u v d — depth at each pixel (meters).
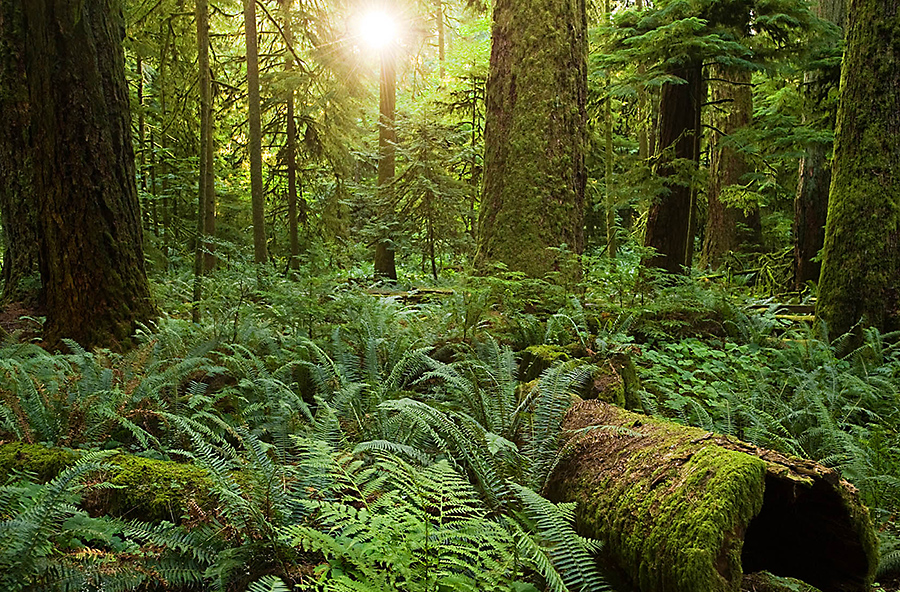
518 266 7.30
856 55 7.51
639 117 17.97
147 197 12.87
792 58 10.59
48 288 5.95
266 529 2.59
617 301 7.13
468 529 2.45
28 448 3.33
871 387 5.53
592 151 13.22
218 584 2.39
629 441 3.04
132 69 14.66
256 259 10.41
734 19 10.27
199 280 8.00
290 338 5.91
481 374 4.54
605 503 2.79
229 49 14.19
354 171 16.03
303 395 5.11
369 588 2.10
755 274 15.26
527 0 7.43
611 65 10.97
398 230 11.92
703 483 2.49
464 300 6.35
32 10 5.61
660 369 5.73
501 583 2.41
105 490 2.97
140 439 3.56
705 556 2.26
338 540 2.46
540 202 7.34
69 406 3.86
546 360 4.75
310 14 12.56
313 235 13.98
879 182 7.31
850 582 2.83
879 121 7.33
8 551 2.11
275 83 12.38
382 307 6.60
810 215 12.93
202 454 3.17
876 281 7.27
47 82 5.70
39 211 5.90
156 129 14.39
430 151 11.59
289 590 2.42
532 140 7.37
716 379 5.89
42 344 5.80
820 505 2.73
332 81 12.74
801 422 4.93
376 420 3.93
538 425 3.40
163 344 5.33
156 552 2.53
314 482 2.91
